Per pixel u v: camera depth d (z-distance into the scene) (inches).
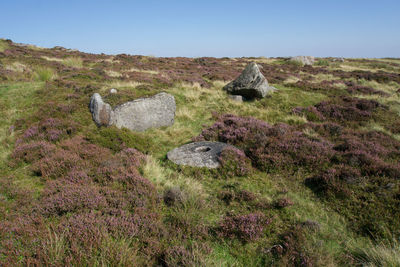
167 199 228.1
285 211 221.9
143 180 245.6
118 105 426.6
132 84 636.1
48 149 308.7
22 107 442.6
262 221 200.1
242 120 453.7
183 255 156.3
